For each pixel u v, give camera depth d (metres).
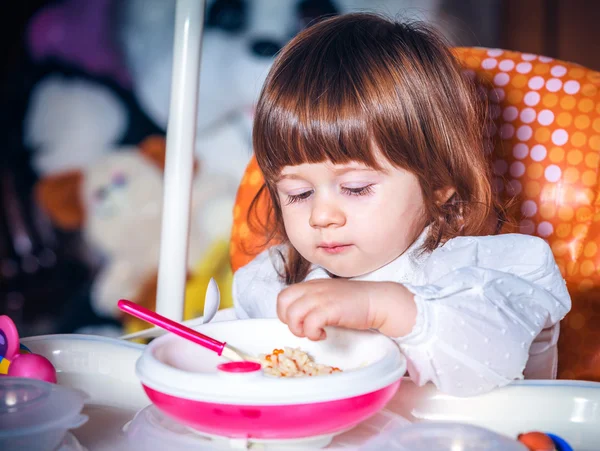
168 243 0.93
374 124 0.80
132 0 2.07
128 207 2.09
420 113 0.85
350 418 0.51
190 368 0.60
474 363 0.64
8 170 2.05
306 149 0.81
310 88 0.82
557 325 0.87
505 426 0.60
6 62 2.04
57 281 2.06
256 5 2.05
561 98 1.04
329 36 0.89
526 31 2.09
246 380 0.49
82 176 2.08
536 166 1.04
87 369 0.72
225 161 2.08
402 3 2.05
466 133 0.92
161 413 0.60
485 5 2.08
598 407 0.62
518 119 1.05
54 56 2.06
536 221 1.04
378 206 0.81
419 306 0.65
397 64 0.86
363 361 0.63
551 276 0.82
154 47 2.08
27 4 2.03
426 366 0.65
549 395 0.63
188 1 0.92
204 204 2.06
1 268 2.04
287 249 1.04
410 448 0.44
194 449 0.53
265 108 0.85
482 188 0.93
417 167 0.84
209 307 0.71
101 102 2.08
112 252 2.08
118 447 0.54
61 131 2.06
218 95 2.06
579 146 1.03
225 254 2.06
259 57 2.06
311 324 0.61
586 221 1.02
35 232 2.06
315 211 0.81
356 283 0.65
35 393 0.51
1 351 0.64
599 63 2.09
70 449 0.52
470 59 1.10
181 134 0.92
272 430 0.50
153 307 2.10
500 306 0.69
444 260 0.85
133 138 2.10
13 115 2.05
